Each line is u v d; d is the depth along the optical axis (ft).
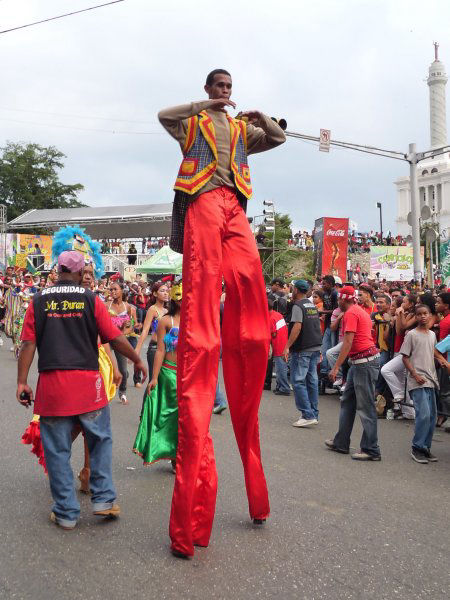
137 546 13.19
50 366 14.01
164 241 118.42
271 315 36.14
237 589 11.35
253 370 13.83
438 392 25.21
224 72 13.85
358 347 22.03
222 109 14.02
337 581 11.84
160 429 18.79
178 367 13.29
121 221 113.09
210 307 13.19
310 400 27.99
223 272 13.61
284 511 15.79
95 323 14.48
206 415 12.96
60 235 19.65
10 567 11.98
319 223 68.13
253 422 14.25
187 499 12.62
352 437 25.71
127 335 31.19
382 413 30.42
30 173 168.76
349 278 108.27
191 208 13.52
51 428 14.07
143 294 64.95
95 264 20.56
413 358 22.36
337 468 20.47
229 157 13.70
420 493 18.02
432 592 11.55
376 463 21.47
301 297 27.96
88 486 16.87
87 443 14.56
